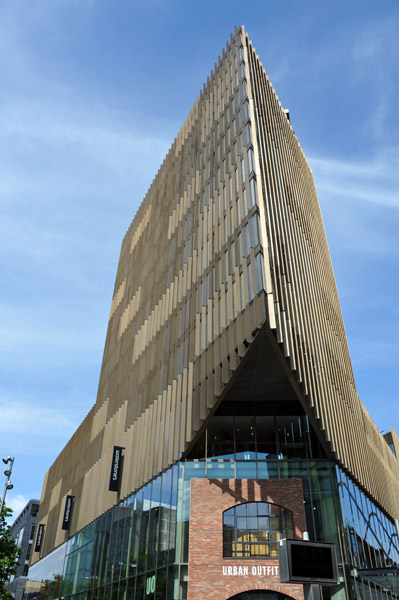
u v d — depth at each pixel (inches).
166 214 1797.5
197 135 1665.8
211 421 1184.2
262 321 919.7
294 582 428.5
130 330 1878.7
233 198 1230.9
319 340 1285.7
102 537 1497.3
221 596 962.1
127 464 1448.1
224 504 1063.0
